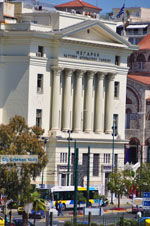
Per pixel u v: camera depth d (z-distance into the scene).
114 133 185.88
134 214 153.12
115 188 164.00
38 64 171.25
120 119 188.50
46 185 164.50
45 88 173.12
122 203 175.00
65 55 174.75
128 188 165.38
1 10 175.25
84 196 164.00
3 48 172.25
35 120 171.75
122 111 189.00
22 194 127.12
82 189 164.00
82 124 180.62
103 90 184.25
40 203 127.06
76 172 143.00
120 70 188.00
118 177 165.00
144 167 172.00
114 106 187.00
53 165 172.50
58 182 173.12
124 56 189.00
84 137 179.00
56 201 152.12
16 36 169.88
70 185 174.75
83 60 178.38
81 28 175.75
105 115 185.12
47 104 174.00
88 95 180.62
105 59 183.38
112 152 180.75
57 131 174.00
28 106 169.75
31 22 173.75
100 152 182.00
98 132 182.50
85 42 177.00
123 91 189.38
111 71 184.50
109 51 184.00
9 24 172.25
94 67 180.62
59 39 172.38
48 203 153.50
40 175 171.50
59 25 176.12
